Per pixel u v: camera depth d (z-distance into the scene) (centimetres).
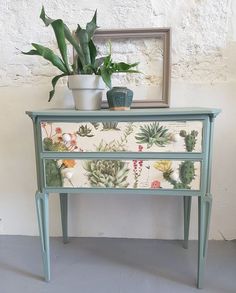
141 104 121
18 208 140
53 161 96
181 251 126
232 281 105
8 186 139
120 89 101
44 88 129
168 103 121
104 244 133
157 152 92
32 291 101
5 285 105
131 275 110
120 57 124
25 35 126
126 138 92
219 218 132
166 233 137
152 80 124
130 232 138
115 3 121
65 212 133
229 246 129
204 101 124
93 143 94
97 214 138
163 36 119
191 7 118
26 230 142
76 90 105
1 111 133
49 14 124
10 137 134
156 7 120
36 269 115
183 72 123
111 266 116
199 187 93
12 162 137
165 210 135
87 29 106
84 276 109
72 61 124
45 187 98
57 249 129
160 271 112
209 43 120
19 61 128
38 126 95
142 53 123
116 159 94
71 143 94
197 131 89
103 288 102
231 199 130
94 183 96
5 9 125
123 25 122
